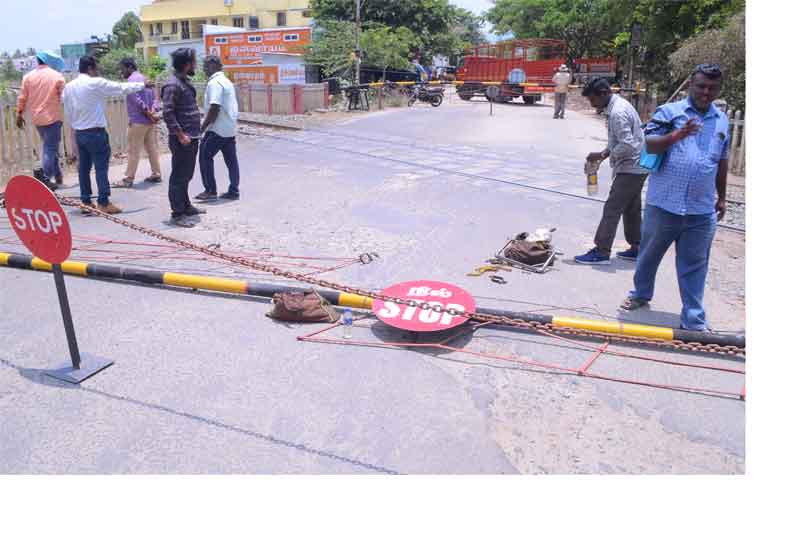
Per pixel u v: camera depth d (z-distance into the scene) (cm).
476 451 338
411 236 727
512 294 559
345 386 399
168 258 632
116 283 567
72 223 759
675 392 402
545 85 2539
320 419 363
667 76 2120
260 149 1325
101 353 435
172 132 723
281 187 969
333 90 2373
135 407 371
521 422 365
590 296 560
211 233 724
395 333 478
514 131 1655
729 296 578
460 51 3678
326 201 884
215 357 433
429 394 392
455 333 476
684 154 454
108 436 344
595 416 373
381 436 348
